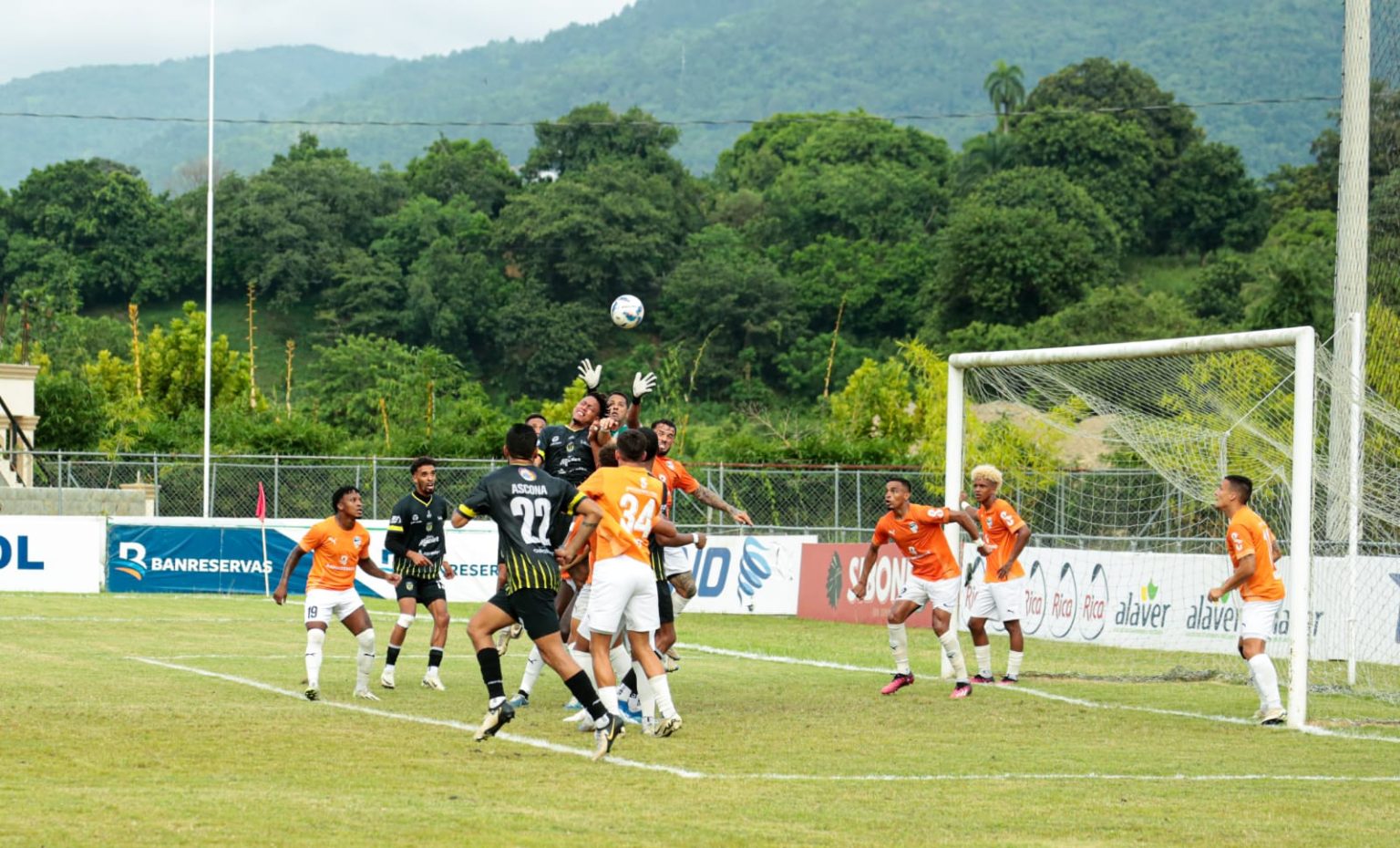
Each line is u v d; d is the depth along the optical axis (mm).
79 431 59375
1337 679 23844
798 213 146000
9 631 27562
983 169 149625
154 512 47562
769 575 38469
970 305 120312
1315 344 18391
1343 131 28875
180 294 150750
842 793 12164
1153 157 150375
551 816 10828
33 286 139125
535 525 14055
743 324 124438
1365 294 28500
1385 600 25078
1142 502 37188
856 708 18406
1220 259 132250
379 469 49312
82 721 15391
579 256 134500
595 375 19203
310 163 154625
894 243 142250
